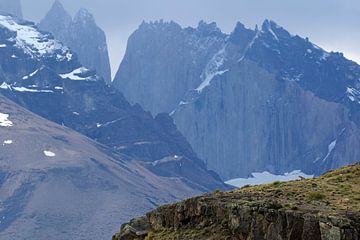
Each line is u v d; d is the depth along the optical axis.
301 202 123.25
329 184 139.38
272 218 117.00
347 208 116.94
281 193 132.50
